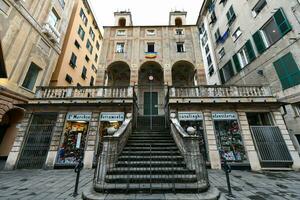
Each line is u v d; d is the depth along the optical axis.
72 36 19.86
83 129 10.40
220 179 6.95
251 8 14.35
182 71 17.58
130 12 20.05
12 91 11.40
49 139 9.95
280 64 11.33
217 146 9.49
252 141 9.51
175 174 5.88
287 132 9.50
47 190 5.59
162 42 16.81
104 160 5.89
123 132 7.79
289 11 10.88
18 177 7.44
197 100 10.39
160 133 10.23
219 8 20.09
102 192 5.01
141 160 6.93
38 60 13.83
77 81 21.19
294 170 8.62
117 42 16.95
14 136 12.92
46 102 10.44
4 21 10.80
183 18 19.28
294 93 10.27
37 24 13.60
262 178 7.14
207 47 23.84
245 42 14.98
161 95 16.47
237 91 10.66
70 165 9.29
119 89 11.23
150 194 4.90
